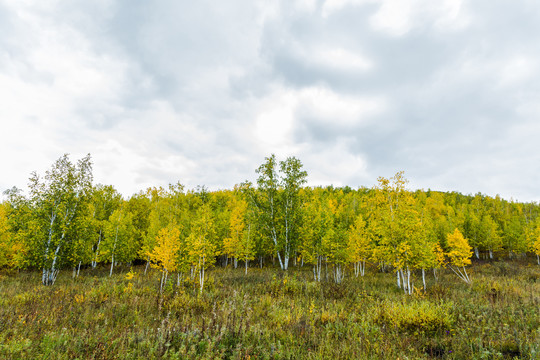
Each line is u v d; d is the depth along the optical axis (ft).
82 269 90.99
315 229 62.59
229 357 17.11
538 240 106.32
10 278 62.44
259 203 95.30
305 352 18.95
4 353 15.03
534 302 31.60
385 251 54.70
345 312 29.89
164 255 51.42
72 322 23.73
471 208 203.92
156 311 29.27
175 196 150.10
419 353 19.29
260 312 29.04
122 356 16.21
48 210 61.36
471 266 104.22
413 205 56.75
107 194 111.55
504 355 18.11
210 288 45.42
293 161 94.68
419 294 41.45
